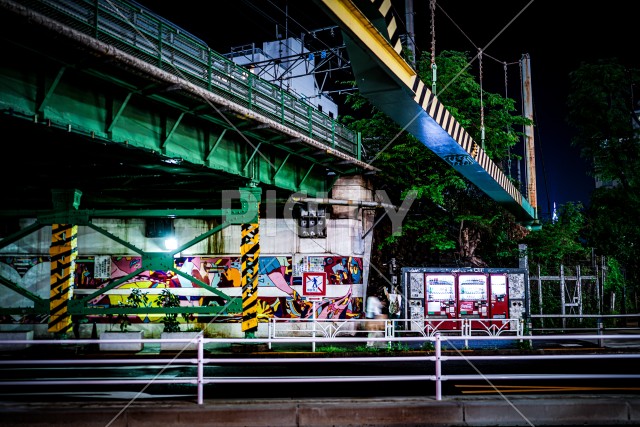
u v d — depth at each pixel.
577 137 34.72
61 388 11.95
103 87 13.42
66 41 10.91
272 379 8.82
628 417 8.23
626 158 33.84
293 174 22.22
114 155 15.14
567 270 29.03
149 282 23.91
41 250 23.80
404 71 11.02
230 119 16.38
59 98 12.27
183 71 15.05
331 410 8.01
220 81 16.64
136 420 7.82
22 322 23.27
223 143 17.91
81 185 19.75
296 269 24.03
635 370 14.29
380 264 27.98
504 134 26.30
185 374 14.21
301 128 21.09
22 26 10.24
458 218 27.02
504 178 23.69
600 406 8.25
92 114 13.13
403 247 29.41
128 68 12.29
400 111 12.66
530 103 30.81
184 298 23.73
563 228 31.17
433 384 11.87
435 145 16.25
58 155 15.61
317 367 15.71
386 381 12.43
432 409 8.09
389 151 25.72
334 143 23.36
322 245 24.12
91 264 24.05
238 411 7.93
